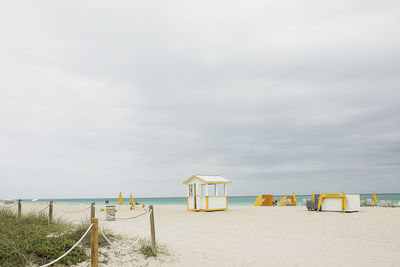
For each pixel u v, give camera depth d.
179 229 16.95
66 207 34.84
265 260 9.95
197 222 20.27
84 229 10.31
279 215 23.56
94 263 6.98
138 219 22.22
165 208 36.28
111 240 10.59
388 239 13.34
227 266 9.27
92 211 11.77
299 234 14.93
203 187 30.88
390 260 9.80
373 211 25.48
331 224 17.89
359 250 11.33
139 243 11.18
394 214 22.48
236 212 27.41
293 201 40.72
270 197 42.31
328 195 26.11
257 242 13.02
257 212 26.95
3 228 9.79
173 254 10.48
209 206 29.25
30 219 11.98
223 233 15.51
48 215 13.59
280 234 15.02
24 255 7.28
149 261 9.34
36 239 8.59
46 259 7.64
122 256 9.30
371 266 9.13
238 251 11.26
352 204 24.89
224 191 31.66
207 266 9.27
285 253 10.94
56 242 8.59
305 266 9.25
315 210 27.31
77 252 8.40
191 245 12.27
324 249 11.56
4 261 6.98
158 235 14.52
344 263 9.52
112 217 19.53
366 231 15.32
